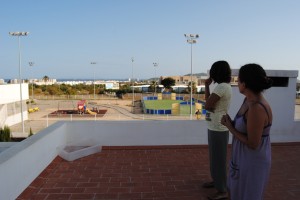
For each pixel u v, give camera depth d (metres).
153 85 67.62
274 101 5.56
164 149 5.22
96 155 4.81
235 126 2.07
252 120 1.86
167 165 4.32
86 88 75.06
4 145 5.05
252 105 1.88
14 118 26.34
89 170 4.07
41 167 3.92
